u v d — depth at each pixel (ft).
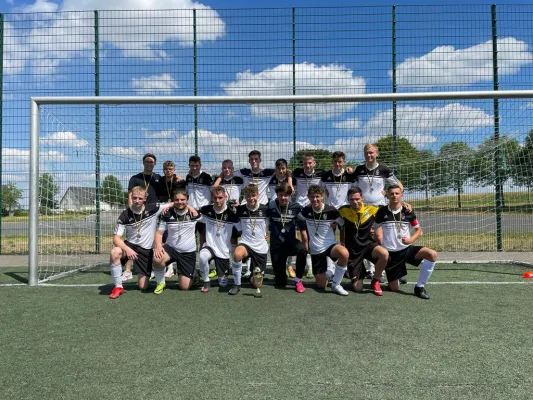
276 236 13.39
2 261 20.20
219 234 13.53
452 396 6.11
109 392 6.26
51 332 9.10
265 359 7.52
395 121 20.34
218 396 6.11
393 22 22.30
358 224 12.99
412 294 12.69
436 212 21.43
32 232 14.25
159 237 12.92
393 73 22.36
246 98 15.64
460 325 9.55
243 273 15.88
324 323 9.68
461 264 18.40
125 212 13.28
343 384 6.51
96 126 21.02
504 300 11.87
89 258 20.06
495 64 22.22
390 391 6.27
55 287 13.85
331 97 15.58
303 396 6.10
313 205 13.38
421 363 7.35
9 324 9.70
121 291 12.70
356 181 15.74
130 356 7.70
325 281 13.35
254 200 13.37
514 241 21.70
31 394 6.21
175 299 12.08
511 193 21.27
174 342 8.43
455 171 20.83
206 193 16.67
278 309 10.93
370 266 15.15
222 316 10.27
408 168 20.57
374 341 8.48
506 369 7.09
